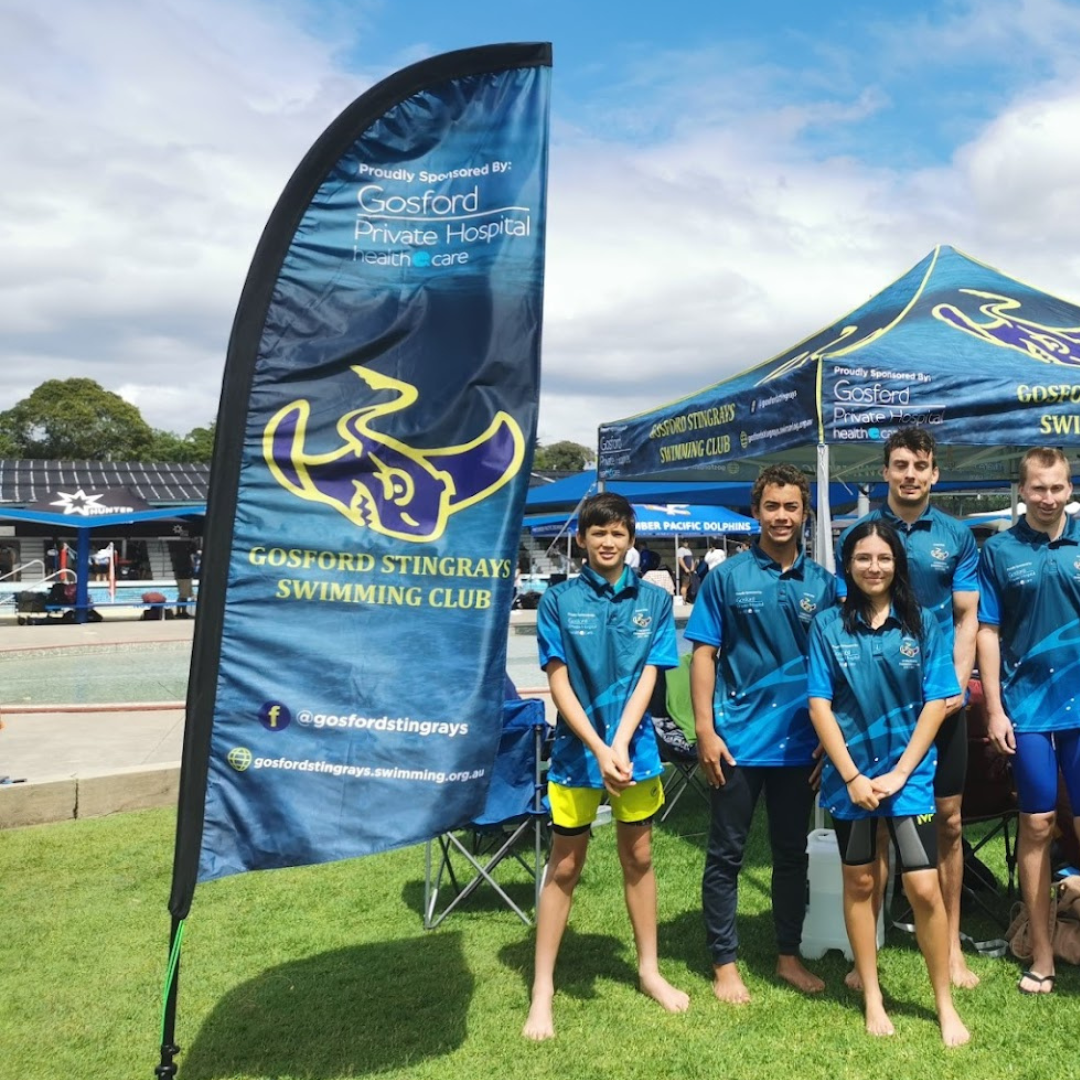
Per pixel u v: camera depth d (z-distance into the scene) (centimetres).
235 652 282
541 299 298
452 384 296
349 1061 297
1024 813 340
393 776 284
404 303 297
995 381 438
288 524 288
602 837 540
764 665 334
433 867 489
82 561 2102
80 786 572
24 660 1492
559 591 331
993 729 346
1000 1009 322
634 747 324
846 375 448
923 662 306
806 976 344
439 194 301
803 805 341
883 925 380
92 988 349
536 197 300
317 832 279
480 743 288
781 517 331
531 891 452
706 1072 287
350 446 291
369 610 290
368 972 361
